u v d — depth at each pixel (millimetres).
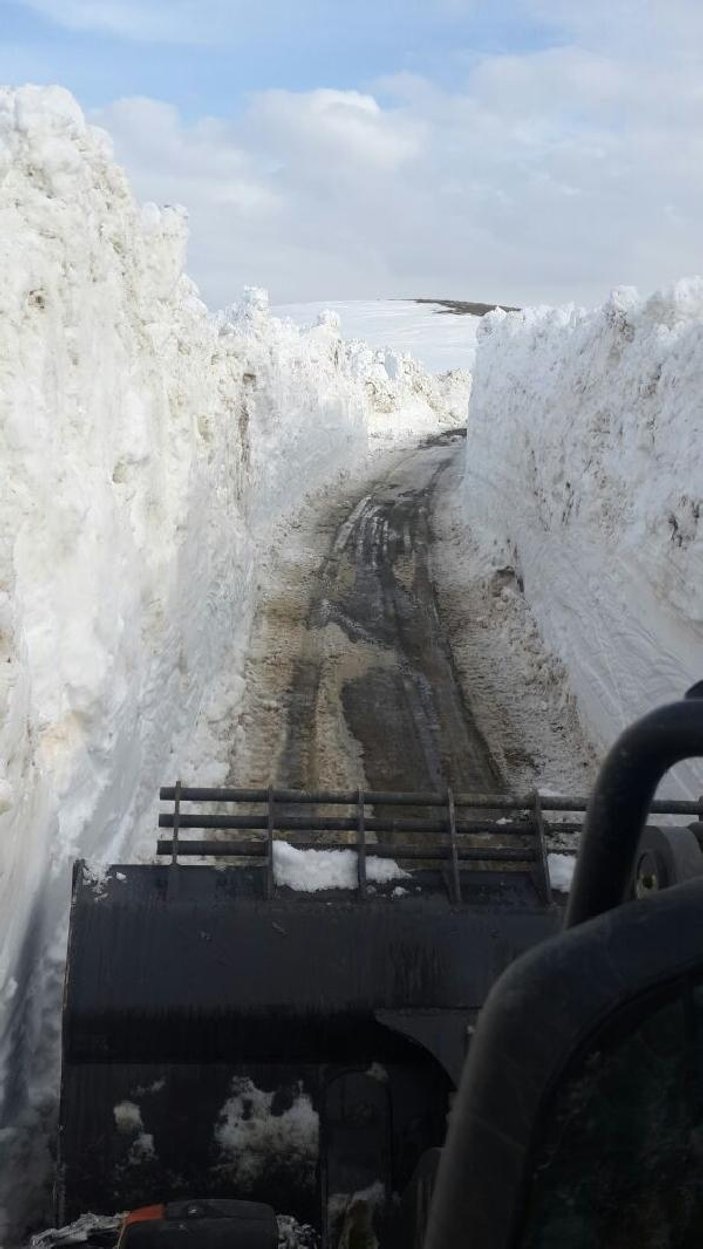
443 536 21250
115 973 3893
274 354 20297
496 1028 1170
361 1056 3881
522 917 4203
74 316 6652
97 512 6695
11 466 5590
